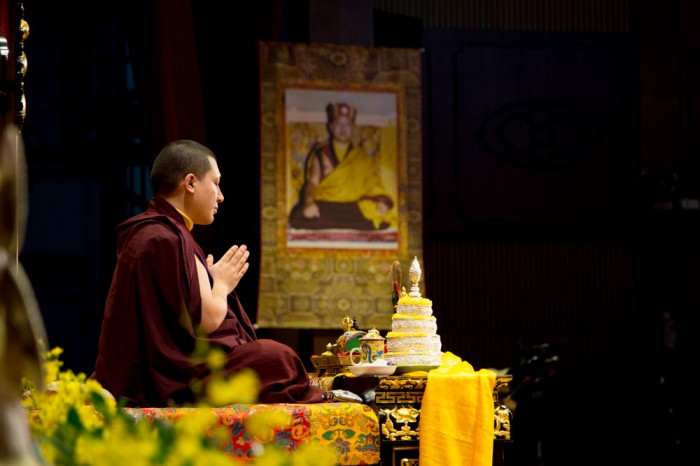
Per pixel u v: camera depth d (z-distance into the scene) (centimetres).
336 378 403
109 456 154
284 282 939
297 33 1027
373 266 956
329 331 962
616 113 1171
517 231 1148
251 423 198
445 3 1156
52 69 1202
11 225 130
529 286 1145
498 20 1164
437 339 388
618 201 1162
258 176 962
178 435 164
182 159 408
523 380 912
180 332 378
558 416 1090
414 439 365
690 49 1172
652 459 1062
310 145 961
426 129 1146
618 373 1123
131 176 1164
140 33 937
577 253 1155
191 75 891
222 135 992
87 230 1320
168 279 376
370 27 1013
